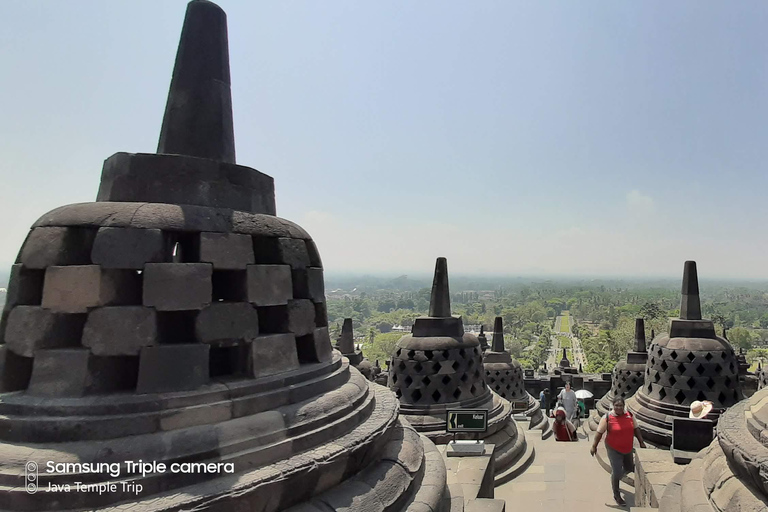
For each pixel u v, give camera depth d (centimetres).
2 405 378
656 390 1223
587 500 857
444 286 1184
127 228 415
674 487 624
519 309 16888
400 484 479
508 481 958
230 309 449
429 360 1102
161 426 378
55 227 424
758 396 546
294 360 502
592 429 1662
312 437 435
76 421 361
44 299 409
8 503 326
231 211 482
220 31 561
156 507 328
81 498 329
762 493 449
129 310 403
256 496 368
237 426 398
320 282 582
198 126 529
